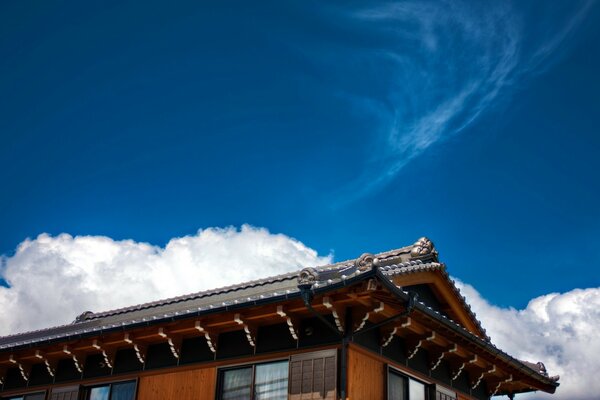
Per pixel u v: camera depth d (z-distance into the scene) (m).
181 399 14.46
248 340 13.84
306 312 12.93
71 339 15.38
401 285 15.08
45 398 17.03
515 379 17.78
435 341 14.67
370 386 13.19
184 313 13.50
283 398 13.09
